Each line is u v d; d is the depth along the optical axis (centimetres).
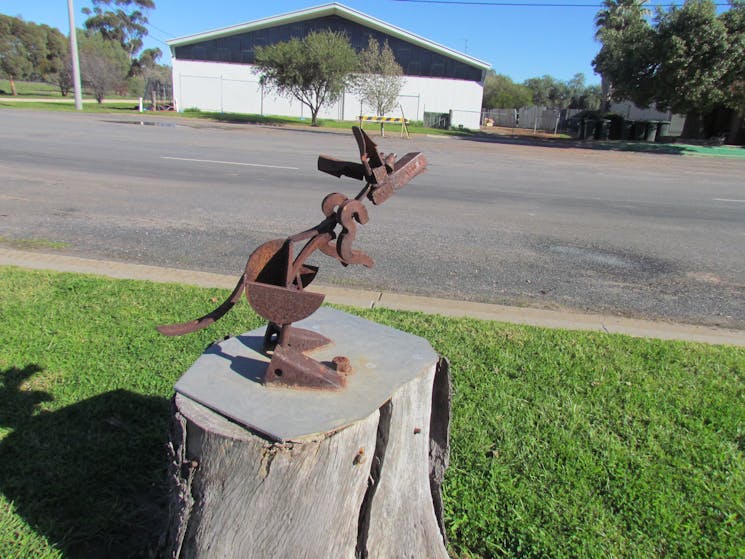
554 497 233
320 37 2678
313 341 195
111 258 508
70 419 267
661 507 228
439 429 211
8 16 5538
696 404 296
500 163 1533
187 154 1250
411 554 197
